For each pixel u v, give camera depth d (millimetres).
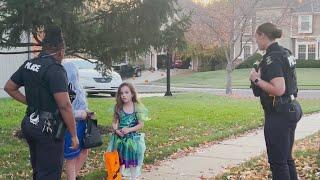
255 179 6008
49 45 4102
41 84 4012
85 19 8188
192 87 29859
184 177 6254
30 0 6945
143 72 43625
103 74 9695
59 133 4043
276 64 4488
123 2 8250
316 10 44500
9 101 15258
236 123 11367
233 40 23234
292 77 4645
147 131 9961
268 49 4621
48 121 4004
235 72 40750
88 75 18156
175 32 8617
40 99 4035
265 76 4551
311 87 28625
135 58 8969
